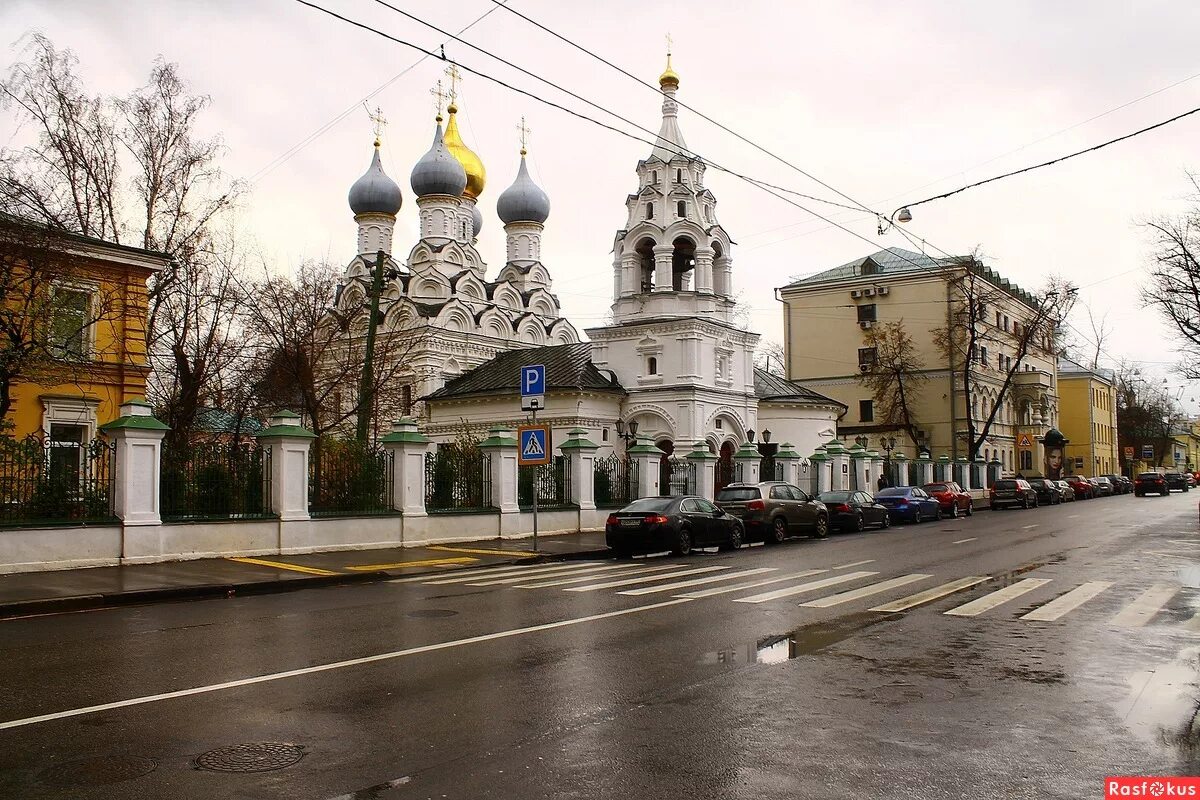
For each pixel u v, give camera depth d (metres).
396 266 57.09
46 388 26.05
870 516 31.72
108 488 18.31
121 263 27.25
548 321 59.06
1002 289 66.50
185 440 27.78
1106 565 18.00
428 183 55.53
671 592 14.61
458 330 51.50
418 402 48.75
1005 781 5.78
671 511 22.08
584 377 43.84
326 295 36.59
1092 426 84.25
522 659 9.36
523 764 6.11
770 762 6.14
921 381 61.03
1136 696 7.86
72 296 24.88
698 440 42.53
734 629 11.07
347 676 8.62
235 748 6.45
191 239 31.41
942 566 18.27
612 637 10.57
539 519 27.03
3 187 23.39
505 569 19.44
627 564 20.05
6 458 17.28
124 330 27.41
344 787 5.70
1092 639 10.38
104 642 10.55
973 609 12.59
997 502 45.62
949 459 54.06
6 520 17.05
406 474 23.47
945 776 5.87
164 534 18.67
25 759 6.23
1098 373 89.50
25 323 23.12
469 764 6.11
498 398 45.34
